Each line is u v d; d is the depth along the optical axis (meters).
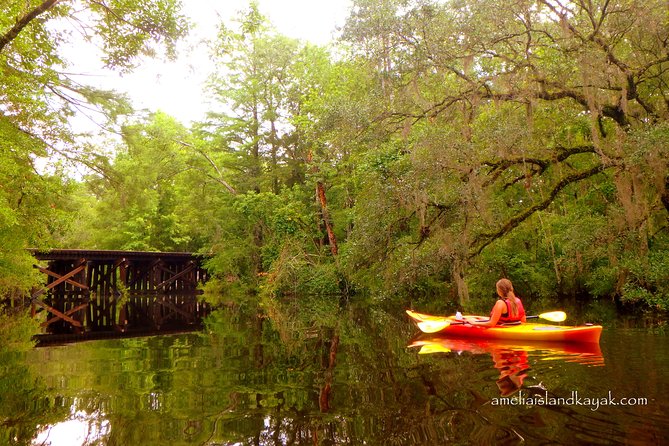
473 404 4.07
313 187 23.73
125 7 10.09
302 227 22.88
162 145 25.50
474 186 10.09
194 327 11.47
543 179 14.00
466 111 11.55
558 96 10.30
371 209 11.57
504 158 10.13
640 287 11.54
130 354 7.43
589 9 10.24
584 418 3.60
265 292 22.89
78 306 20.14
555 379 4.78
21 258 16.33
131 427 3.77
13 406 4.38
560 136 12.85
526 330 7.54
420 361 6.13
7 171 12.45
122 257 26.00
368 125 11.87
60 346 8.56
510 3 9.86
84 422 3.89
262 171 27.89
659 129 8.85
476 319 8.41
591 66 9.33
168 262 30.30
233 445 3.34
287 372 5.79
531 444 3.16
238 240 26.05
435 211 11.27
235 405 4.33
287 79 26.67
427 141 10.07
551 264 16.39
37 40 10.68
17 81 10.91
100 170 13.92
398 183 10.98
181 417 4.00
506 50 10.90
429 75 11.43
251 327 11.12
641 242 11.13
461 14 10.35
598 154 10.32
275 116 26.72
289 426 3.71
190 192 28.78
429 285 18.27
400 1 10.80
